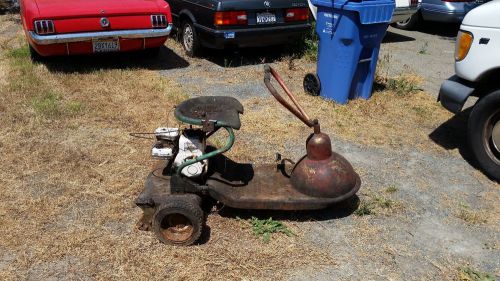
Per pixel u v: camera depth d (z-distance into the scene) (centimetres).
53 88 618
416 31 1091
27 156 453
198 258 329
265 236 351
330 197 352
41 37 624
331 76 598
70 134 501
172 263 325
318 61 614
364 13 543
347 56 575
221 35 696
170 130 365
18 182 412
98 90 618
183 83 663
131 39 674
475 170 463
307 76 628
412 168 462
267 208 352
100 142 486
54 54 652
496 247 356
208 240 347
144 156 461
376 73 707
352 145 503
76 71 686
